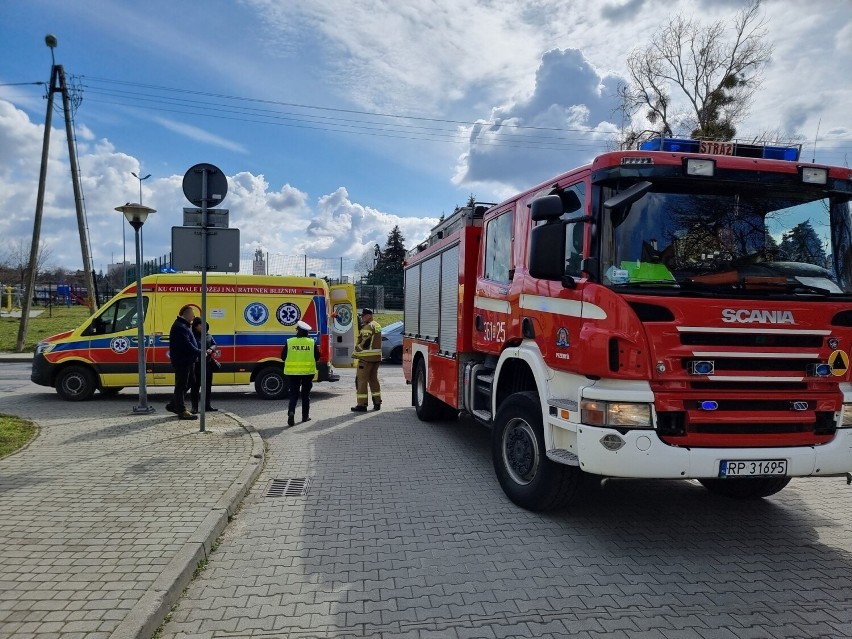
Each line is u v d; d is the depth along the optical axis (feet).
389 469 22.25
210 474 19.76
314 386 48.19
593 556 14.19
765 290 14.29
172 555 13.16
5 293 154.61
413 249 34.71
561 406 15.17
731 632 10.76
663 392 13.52
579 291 14.85
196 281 38.29
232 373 38.81
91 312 70.03
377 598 12.00
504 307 19.75
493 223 21.61
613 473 13.52
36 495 17.28
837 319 14.33
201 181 26.37
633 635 10.63
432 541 15.10
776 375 13.91
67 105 66.85
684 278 14.28
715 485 19.11
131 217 31.35
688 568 13.55
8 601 10.98
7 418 29.43
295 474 21.45
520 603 11.80
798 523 16.60
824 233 15.24
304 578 12.94
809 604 11.86
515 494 17.65
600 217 14.67
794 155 16.33
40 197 68.95
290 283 39.70
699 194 14.88
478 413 21.93
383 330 68.95
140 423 28.66
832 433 14.28
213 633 10.63
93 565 12.59
